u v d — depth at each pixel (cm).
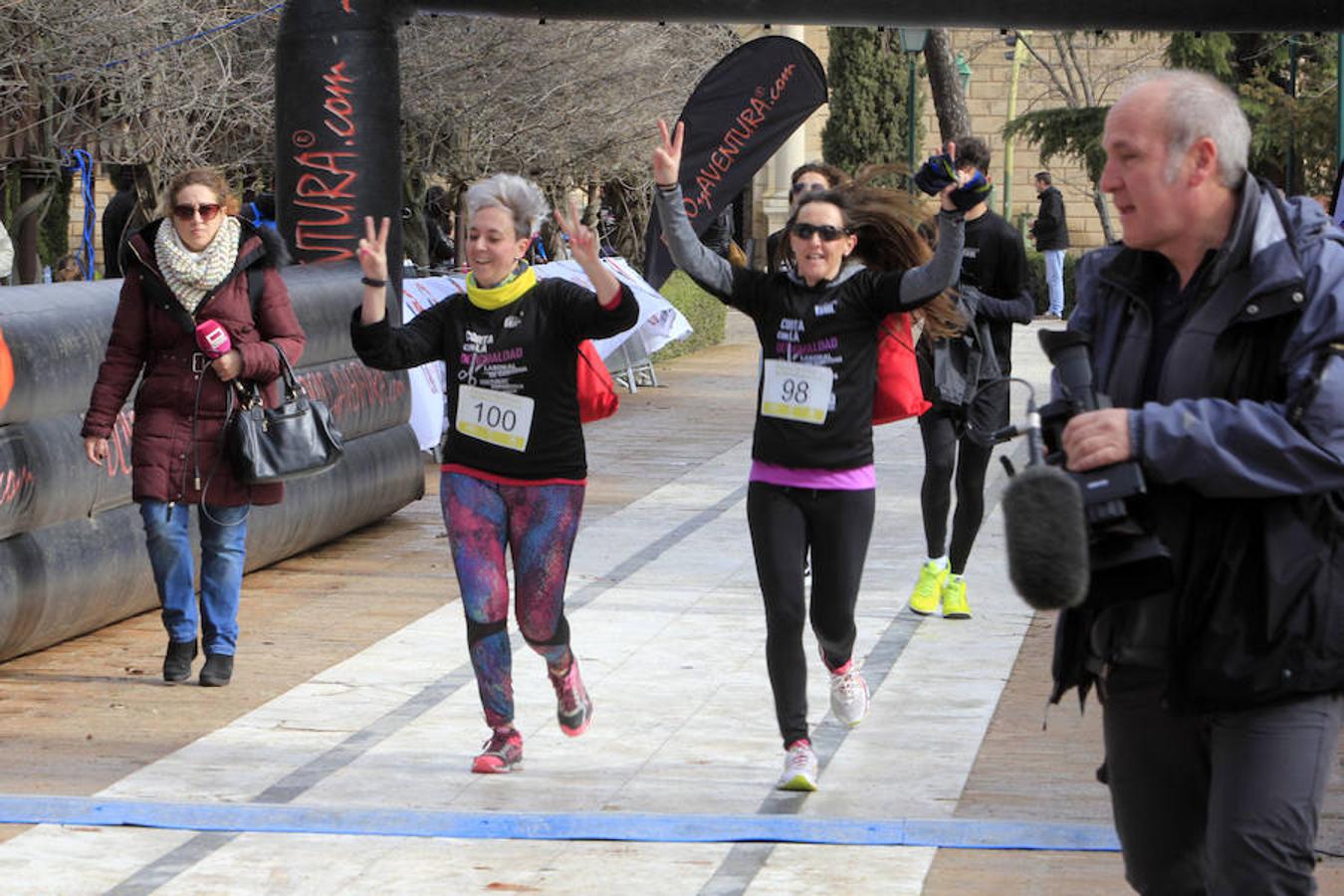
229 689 903
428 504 1489
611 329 729
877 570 1205
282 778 755
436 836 674
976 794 729
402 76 2177
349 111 1471
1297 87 3931
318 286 1263
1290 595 406
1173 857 448
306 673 936
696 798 727
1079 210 4581
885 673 930
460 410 746
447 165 2358
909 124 4403
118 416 994
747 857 650
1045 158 3938
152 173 1839
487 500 748
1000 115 4675
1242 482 398
